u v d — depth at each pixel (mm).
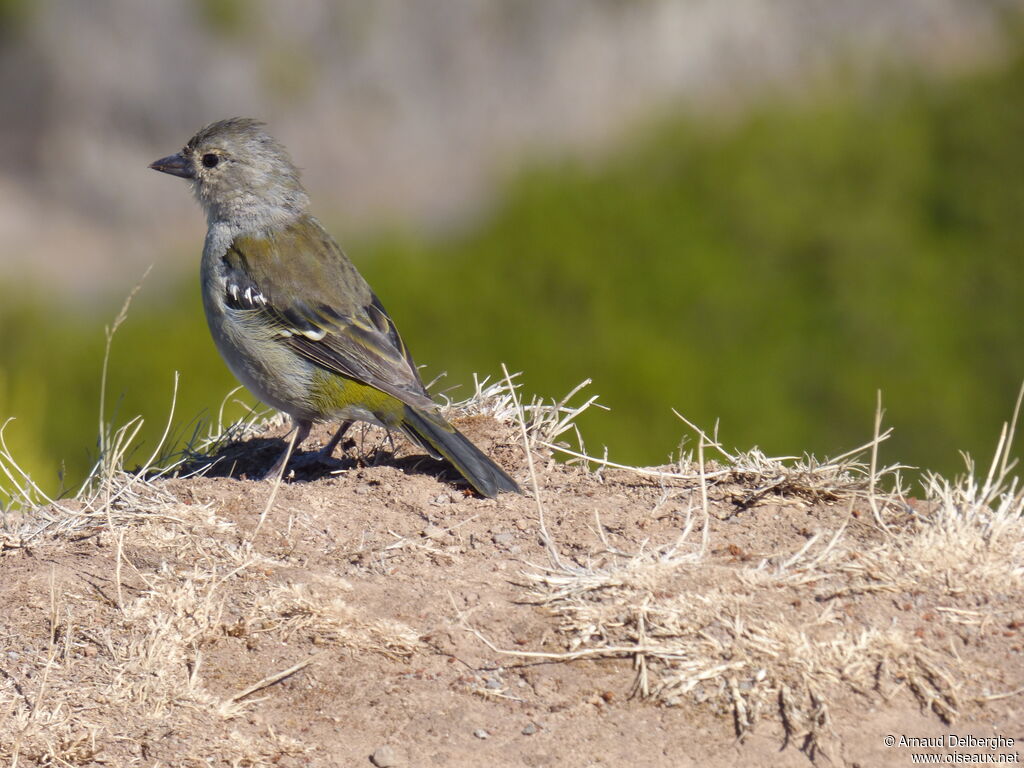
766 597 6312
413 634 6273
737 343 25516
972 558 6574
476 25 38844
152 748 5719
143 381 22922
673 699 5875
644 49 36750
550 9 38156
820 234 26906
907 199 27875
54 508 7691
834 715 5770
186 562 6836
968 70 32000
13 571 6844
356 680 6055
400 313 26141
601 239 27266
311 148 38281
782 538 6945
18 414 11578
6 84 40219
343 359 8609
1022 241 26531
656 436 23438
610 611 6266
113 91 40281
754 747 5664
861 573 6516
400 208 33188
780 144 28953
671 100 34344
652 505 7434
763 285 26281
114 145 40188
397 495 7660
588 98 36250
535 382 24391
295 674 6098
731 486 7570
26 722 5820
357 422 9547
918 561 6559
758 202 27359
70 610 6496
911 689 5887
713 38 36156
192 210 39062
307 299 8789
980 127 28594
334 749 5711
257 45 40062
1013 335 25453
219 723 5848
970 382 25047
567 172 29938
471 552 6953
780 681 5879
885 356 25359
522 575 6676
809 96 32500
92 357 23438
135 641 6273
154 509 7266
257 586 6609
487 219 29062
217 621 6352
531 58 38000
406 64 39156
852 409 24641
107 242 37000
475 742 5715
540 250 26797
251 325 8828
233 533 7113
